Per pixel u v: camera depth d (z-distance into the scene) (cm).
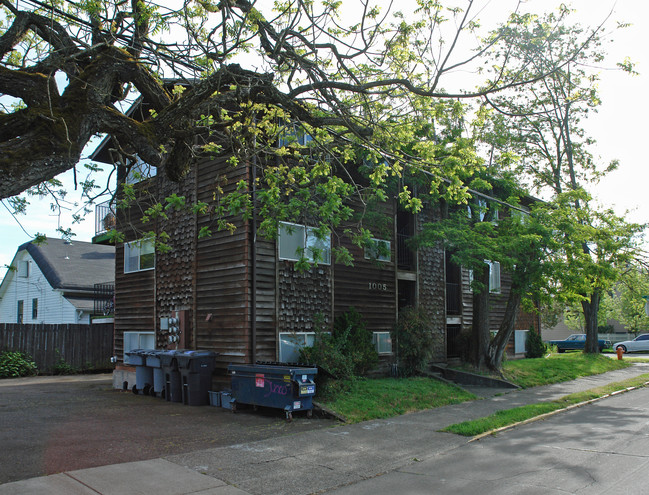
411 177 1506
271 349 1398
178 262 1602
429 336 1756
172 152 771
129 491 648
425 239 1689
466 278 2153
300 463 796
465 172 945
